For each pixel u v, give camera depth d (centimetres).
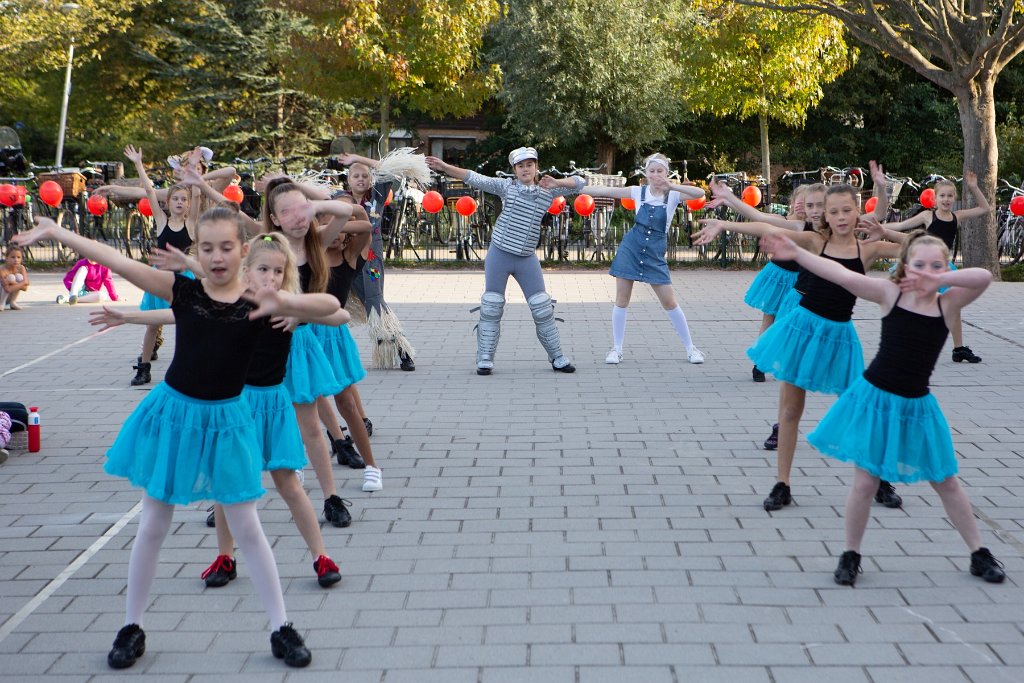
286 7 2311
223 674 376
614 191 959
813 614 421
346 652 392
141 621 392
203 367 381
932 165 3119
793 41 2181
